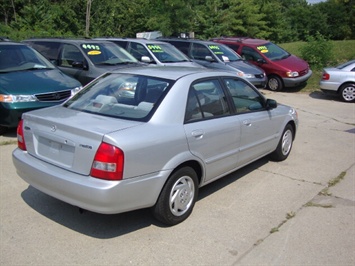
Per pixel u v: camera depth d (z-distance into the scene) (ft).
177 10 86.02
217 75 15.49
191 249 11.58
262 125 17.47
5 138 22.45
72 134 11.57
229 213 14.07
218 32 96.94
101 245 11.62
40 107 21.97
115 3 100.53
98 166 10.92
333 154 22.17
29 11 88.89
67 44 30.68
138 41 35.94
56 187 11.64
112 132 11.14
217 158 14.55
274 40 125.59
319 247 11.94
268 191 16.33
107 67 28.81
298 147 23.50
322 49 54.75
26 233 12.16
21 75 23.34
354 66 40.47
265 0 127.34
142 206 11.82
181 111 13.01
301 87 48.57
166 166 12.13
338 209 14.70
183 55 37.27
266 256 11.35
